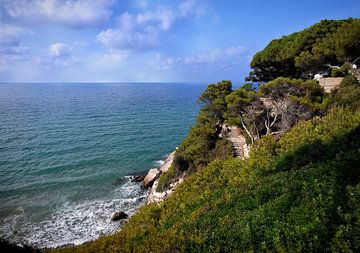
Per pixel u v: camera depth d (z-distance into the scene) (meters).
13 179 44.41
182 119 101.75
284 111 31.88
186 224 17.56
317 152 20.42
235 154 36.12
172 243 15.01
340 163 16.52
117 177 46.88
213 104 44.94
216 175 26.23
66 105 139.38
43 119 94.19
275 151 24.97
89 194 40.69
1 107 124.62
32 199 38.62
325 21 43.97
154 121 96.06
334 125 23.80
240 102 34.22
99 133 74.88
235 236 13.81
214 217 17.14
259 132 36.25
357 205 12.55
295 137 25.27
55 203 37.78
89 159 54.50
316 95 31.00
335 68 36.81
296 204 14.42
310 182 15.79
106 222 33.28
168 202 24.44
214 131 42.44
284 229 12.92
